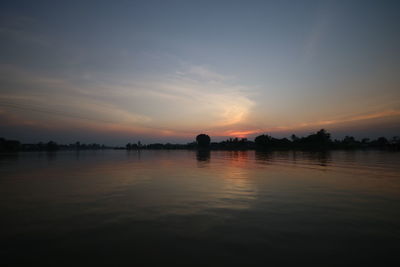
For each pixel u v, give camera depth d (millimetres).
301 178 17156
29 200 10664
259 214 8344
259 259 5000
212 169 24688
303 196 11242
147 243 5891
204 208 9211
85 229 6914
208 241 5988
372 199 10531
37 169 25078
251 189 13086
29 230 6844
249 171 22266
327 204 9695
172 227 7055
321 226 7066
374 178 16906
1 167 27766
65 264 4852
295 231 6660
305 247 5594
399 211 8641
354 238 6129
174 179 17141
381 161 33906
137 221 7652
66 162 37594
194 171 22719
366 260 4949
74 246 5727
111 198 11016
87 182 15883
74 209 9133
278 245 5711
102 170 23922
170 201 10398
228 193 12062
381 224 7207
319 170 22391
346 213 8391
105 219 7867
